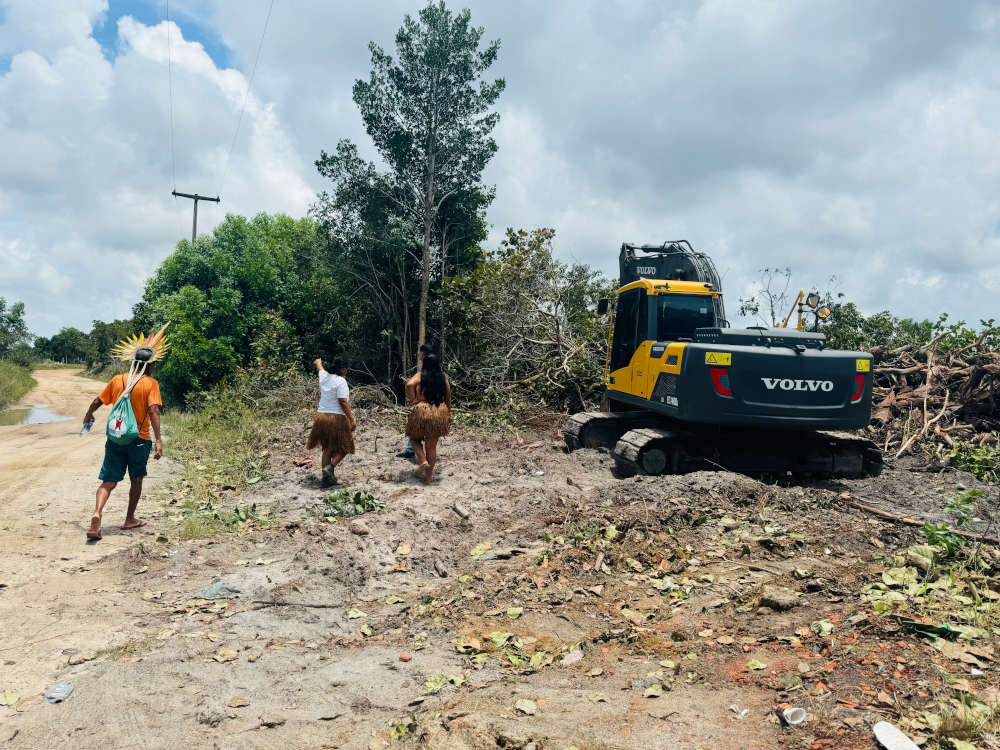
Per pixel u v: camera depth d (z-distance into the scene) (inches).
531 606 177.3
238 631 163.9
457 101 881.5
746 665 134.6
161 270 1066.7
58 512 275.6
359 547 220.5
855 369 301.6
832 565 198.7
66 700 128.6
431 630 164.7
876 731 102.6
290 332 905.5
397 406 593.3
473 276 717.9
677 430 333.7
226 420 563.8
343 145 856.9
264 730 119.1
